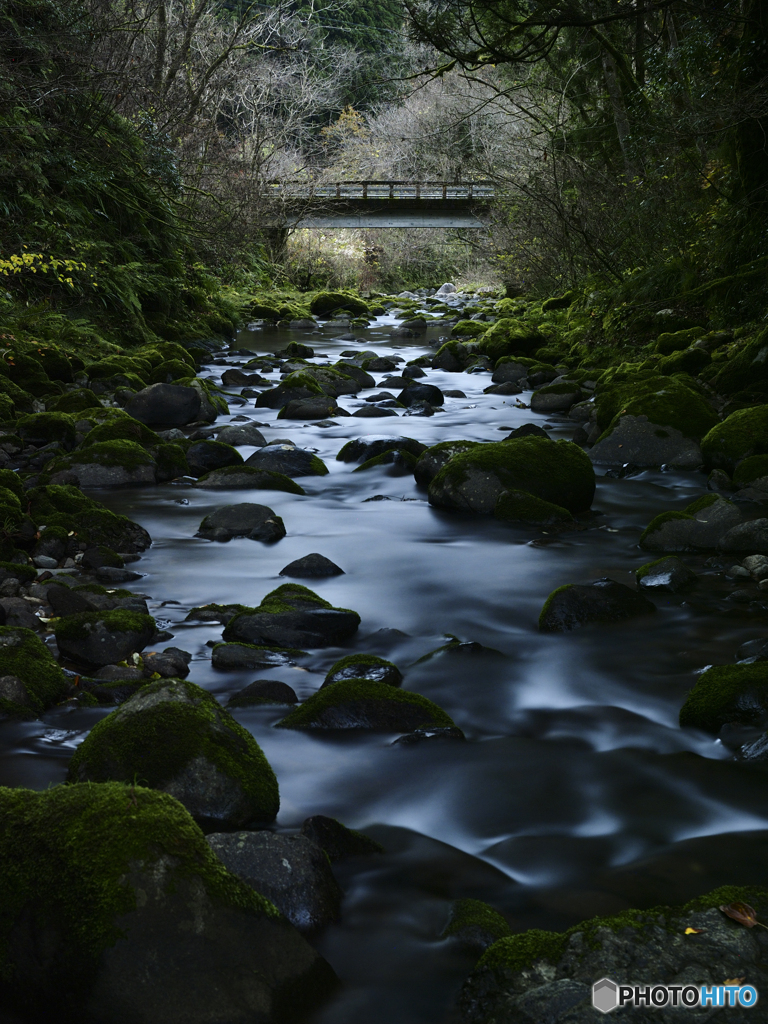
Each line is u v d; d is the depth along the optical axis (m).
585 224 16.69
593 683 3.83
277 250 32.03
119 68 15.18
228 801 2.63
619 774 3.07
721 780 3.02
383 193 30.14
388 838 2.70
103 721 2.83
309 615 4.25
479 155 26.03
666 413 8.05
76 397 9.43
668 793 2.95
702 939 2.02
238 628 4.18
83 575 5.02
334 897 2.32
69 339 12.96
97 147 14.96
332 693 3.40
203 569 5.28
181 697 2.86
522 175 20.86
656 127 13.09
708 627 4.40
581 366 13.37
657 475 7.64
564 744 3.30
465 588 5.05
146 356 13.12
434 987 2.08
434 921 2.31
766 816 2.82
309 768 3.07
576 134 18.58
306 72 33.00
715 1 11.67
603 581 4.68
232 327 19.50
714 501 5.90
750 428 7.54
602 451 8.05
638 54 17.38
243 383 12.84
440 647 4.16
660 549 5.70
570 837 2.71
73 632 3.92
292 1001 1.93
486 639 4.32
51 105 13.84
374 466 7.79
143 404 9.58
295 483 7.30
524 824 2.78
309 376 11.99
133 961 1.80
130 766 2.66
